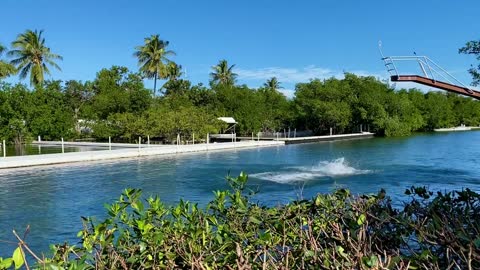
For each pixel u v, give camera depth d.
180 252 2.55
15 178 17.67
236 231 2.80
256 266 2.42
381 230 2.79
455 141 44.16
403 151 31.64
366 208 3.09
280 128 55.59
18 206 12.33
